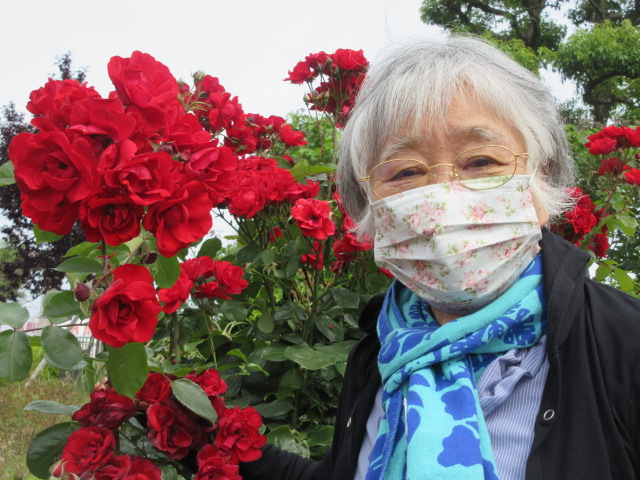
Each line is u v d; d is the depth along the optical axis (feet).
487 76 3.91
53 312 3.88
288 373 7.09
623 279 9.52
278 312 7.33
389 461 3.80
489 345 3.79
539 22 58.34
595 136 9.55
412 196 3.97
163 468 5.15
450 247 3.86
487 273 3.89
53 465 4.66
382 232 4.24
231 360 7.47
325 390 7.48
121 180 3.35
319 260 7.67
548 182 4.38
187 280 5.77
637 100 53.52
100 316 3.46
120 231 3.49
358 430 4.39
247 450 4.89
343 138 4.82
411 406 3.69
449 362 3.81
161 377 4.68
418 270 4.13
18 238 31.09
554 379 3.51
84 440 4.37
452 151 3.94
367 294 7.81
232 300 7.38
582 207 9.14
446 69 3.92
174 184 3.62
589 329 3.60
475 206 3.91
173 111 3.95
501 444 3.56
